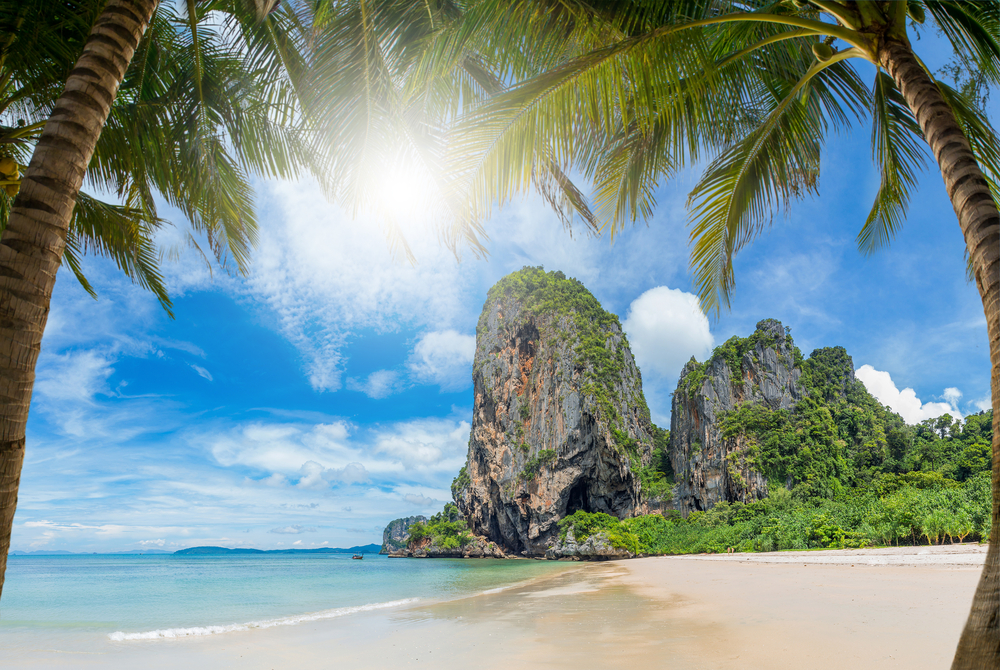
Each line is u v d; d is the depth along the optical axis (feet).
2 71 17.93
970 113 15.72
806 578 47.09
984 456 189.67
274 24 20.11
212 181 22.16
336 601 59.57
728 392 269.85
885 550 84.23
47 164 8.43
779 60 18.30
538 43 14.84
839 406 272.72
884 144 17.93
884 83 17.28
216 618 44.27
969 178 10.00
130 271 25.99
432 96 17.80
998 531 7.02
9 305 7.54
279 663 22.41
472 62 17.60
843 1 13.01
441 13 16.05
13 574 141.28
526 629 27.96
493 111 13.61
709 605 32.96
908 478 170.40
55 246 8.25
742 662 16.24
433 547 327.67
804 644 18.01
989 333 8.77
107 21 9.69
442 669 19.22
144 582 103.60
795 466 224.12
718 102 16.07
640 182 17.44
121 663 23.43
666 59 13.05
